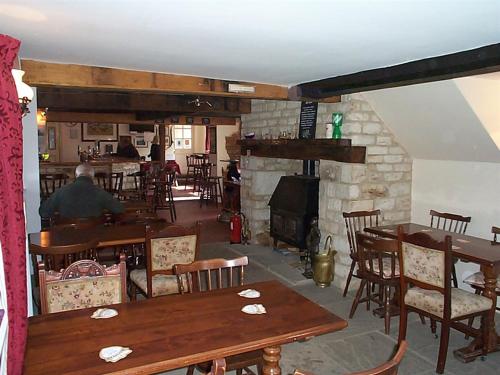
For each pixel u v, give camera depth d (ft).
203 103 20.12
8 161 4.60
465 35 7.71
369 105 14.32
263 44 8.53
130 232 12.33
